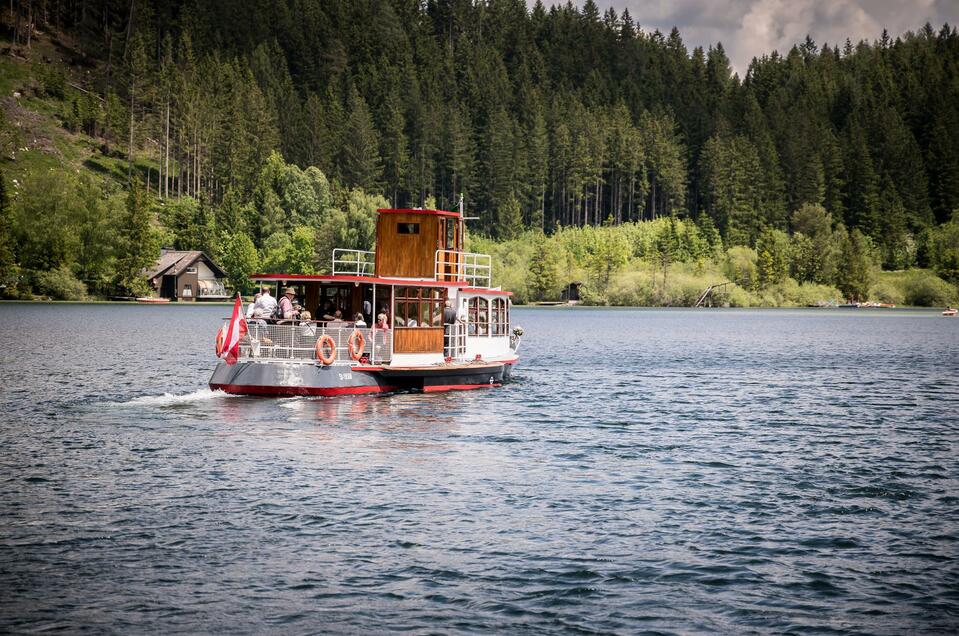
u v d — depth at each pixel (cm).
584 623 2072
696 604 2183
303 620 2066
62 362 7588
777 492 3241
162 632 1998
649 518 2867
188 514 2816
